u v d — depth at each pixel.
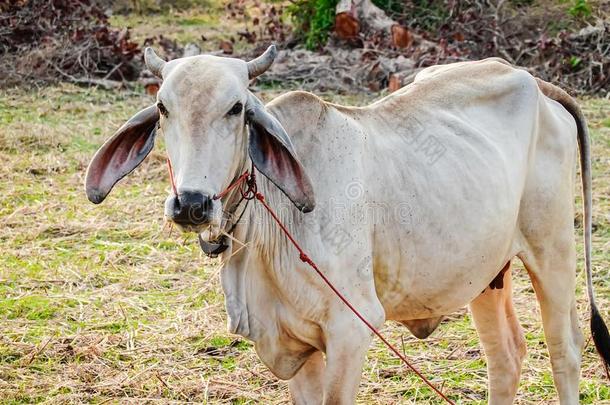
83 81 15.70
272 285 5.12
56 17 17.14
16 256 9.08
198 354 7.23
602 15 17.94
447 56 15.73
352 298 5.05
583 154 6.32
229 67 4.68
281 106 5.05
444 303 5.61
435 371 6.91
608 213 10.02
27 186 11.05
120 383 6.73
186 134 4.50
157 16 21.56
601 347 6.09
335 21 17.05
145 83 15.70
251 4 21.97
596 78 15.47
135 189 10.98
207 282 8.42
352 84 15.52
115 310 7.96
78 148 12.36
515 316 6.27
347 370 5.05
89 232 9.70
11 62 16.25
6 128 12.92
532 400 6.53
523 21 17.50
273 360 5.25
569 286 6.05
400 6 18.12
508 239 5.78
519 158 5.80
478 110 5.87
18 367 6.97
